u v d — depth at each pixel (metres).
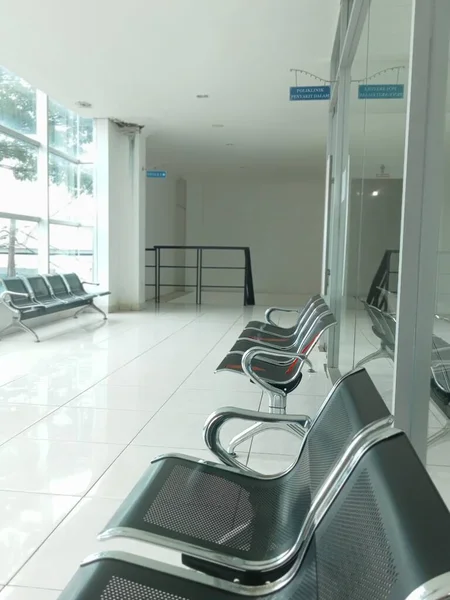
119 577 1.03
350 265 3.75
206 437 1.70
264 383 2.65
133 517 1.31
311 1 4.36
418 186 1.63
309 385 4.30
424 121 1.60
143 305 9.52
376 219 2.64
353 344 3.50
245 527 1.33
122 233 9.15
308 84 6.46
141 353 5.45
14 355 5.27
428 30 1.57
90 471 2.56
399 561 0.66
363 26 3.48
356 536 0.84
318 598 0.91
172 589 1.03
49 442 2.93
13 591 1.66
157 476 1.51
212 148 10.69
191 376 4.49
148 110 7.84
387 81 2.43
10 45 5.36
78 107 7.76
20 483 2.42
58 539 1.96
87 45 5.33
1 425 3.20
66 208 8.78
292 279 15.14
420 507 0.72
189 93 6.93
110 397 3.84
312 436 1.47
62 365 4.85
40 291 6.90
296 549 1.12
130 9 4.55
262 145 10.31
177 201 15.05
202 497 1.43
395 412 1.71
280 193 15.03
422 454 1.70
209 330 7.12
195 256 15.37
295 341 3.46
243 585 1.09
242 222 15.20
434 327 1.66
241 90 6.75
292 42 5.18
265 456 2.79
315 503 1.04
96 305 8.77
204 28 4.90
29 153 7.48
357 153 3.51
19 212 7.27
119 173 9.02
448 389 1.62
